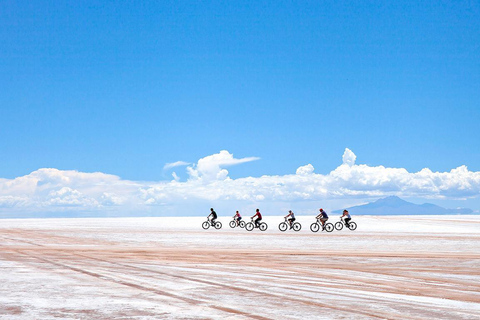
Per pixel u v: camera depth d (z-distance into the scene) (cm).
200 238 2612
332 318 631
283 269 1230
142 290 847
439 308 723
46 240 2345
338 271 1206
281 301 756
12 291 822
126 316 620
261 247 2020
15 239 2397
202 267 1252
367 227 4509
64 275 1056
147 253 1669
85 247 1914
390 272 1202
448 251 1883
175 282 959
